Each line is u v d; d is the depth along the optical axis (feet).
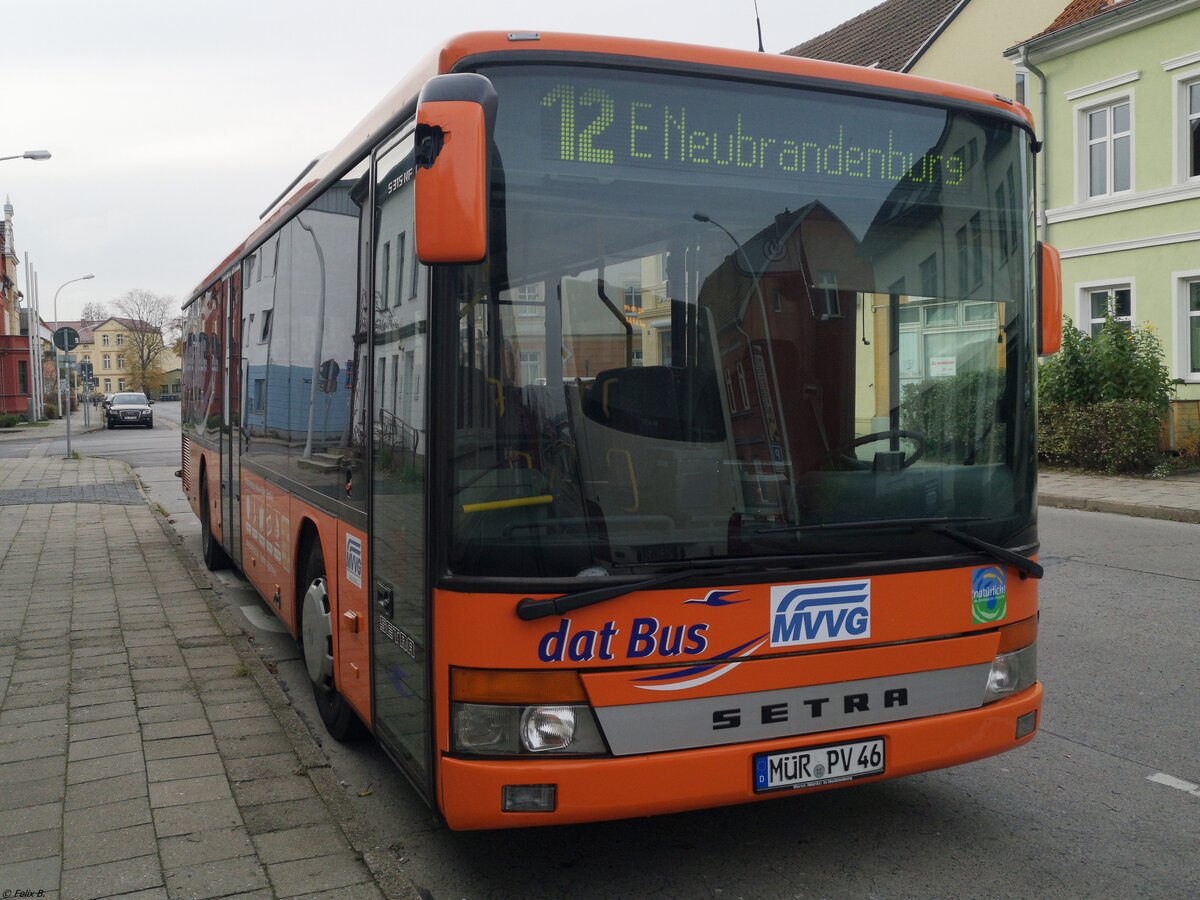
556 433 11.20
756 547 11.65
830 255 12.39
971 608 12.63
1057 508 49.47
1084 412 58.44
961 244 13.08
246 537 25.75
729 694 11.45
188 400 40.04
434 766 11.40
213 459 32.09
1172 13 66.23
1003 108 13.47
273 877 12.22
